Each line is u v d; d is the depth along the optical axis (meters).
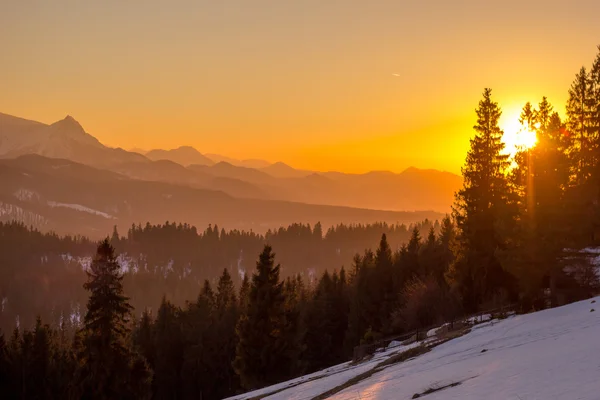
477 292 50.12
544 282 42.38
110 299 45.00
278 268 53.00
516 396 13.86
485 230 49.59
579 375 14.25
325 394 27.70
